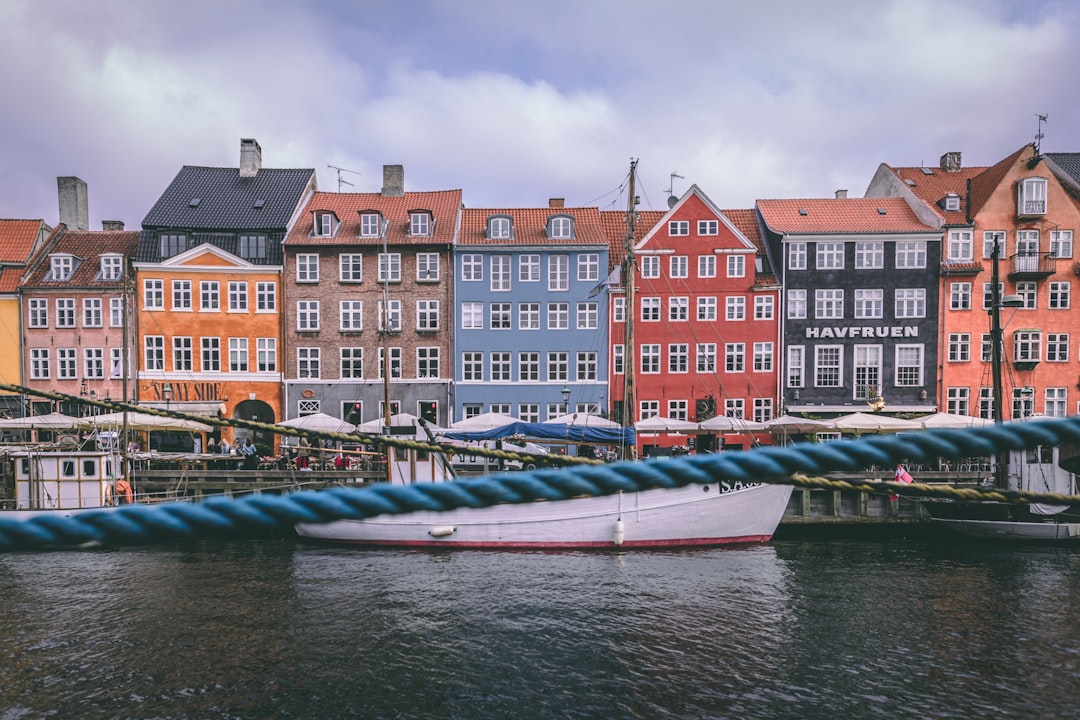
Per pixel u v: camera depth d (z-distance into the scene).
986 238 37.66
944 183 41.66
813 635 15.12
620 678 13.12
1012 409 37.16
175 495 25.27
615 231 42.41
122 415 27.31
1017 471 23.47
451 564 20.33
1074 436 1.78
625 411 25.00
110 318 38.03
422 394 38.91
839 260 38.03
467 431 24.53
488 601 17.16
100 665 13.66
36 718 11.72
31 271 39.03
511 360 39.16
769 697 12.41
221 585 18.55
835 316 37.97
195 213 39.56
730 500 21.91
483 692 12.60
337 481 25.80
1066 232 37.59
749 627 15.54
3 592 18.06
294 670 13.48
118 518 1.72
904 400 37.53
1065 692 12.52
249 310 38.66
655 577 19.00
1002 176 38.06
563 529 21.78
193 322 38.28
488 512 21.98
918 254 37.75
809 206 40.69
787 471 1.89
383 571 19.69
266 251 39.16
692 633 15.20
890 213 39.69
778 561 20.59
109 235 41.50
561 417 27.03
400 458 23.73
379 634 15.16
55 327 38.03
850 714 11.80
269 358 38.84
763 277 38.91
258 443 34.91
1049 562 20.89
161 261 38.28
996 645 14.60
